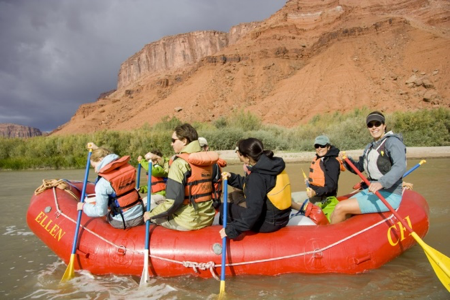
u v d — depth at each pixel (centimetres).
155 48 19675
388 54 8531
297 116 7481
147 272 404
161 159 590
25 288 406
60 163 2225
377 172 437
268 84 9512
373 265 420
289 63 10106
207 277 410
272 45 10900
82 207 432
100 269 427
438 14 11162
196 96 9806
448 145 3238
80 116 14950
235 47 11825
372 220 438
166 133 2659
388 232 432
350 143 3195
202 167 416
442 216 665
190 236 419
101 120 13075
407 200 490
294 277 408
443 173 1336
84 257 429
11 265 480
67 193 522
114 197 431
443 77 7419
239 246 411
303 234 421
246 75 10031
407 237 447
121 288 400
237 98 9375
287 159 2314
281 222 425
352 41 9231
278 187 411
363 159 464
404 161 410
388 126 3544
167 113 9744
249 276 412
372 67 8225
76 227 433
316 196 516
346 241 414
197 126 4625
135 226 442
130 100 13450
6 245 567
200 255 407
